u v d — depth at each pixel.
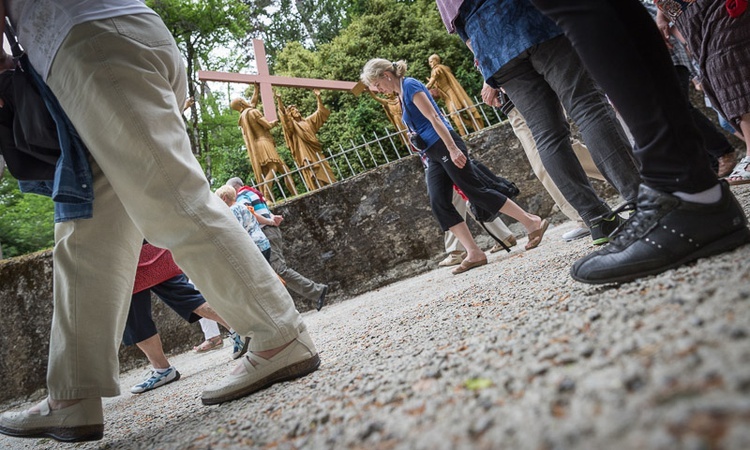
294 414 1.24
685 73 3.97
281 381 1.85
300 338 1.87
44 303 6.01
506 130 7.39
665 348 0.76
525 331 1.23
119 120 1.67
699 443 0.50
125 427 2.13
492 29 2.52
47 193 1.96
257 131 8.62
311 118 8.94
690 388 0.61
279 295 1.86
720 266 1.21
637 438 0.56
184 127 1.83
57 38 1.69
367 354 1.86
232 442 1.18
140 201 1.71
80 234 1.76
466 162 4.66
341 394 1.26
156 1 19.69
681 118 1.37
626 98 1.38
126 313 1.84
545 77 2.49
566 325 1.14
